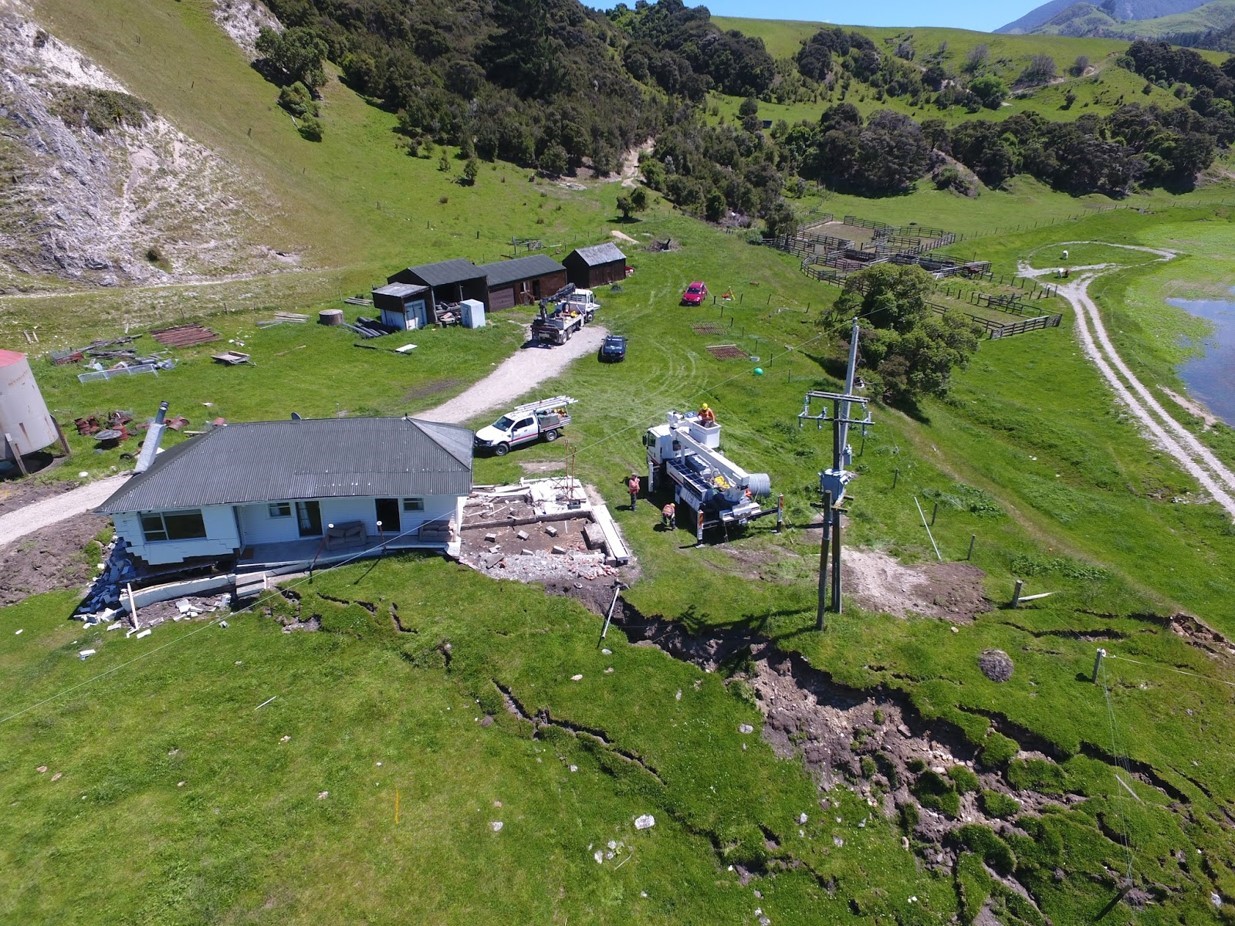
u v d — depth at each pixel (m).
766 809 21.19
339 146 94.19
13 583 28.34
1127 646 25.28
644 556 29.66
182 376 46.50
